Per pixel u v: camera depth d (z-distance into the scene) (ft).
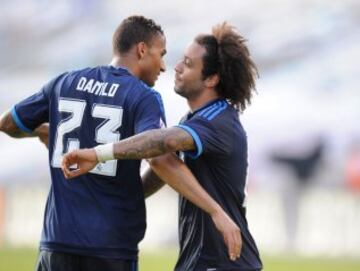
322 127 251.19
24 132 66.28
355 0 317.01
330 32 305.94
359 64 285.23
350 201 184.44
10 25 345.51
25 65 327.88
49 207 62.23
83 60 325.62
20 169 263.49
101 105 61.05
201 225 61.46
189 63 63.26
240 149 62.23
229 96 64.08
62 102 62.75
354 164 231.50
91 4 345.10
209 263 61.31
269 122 256.93
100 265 59.93
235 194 62.49
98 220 59.93
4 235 198.49
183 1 338.75
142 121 59.77
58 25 343.46
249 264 62.39
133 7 341.41
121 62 63.57
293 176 233.76
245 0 332.60
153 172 67.51
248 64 63.82
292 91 276.00
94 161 57.62
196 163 61.98
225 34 63.36
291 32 311.06
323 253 184.14
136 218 61.16
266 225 189.98
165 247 191.93
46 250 61.21
